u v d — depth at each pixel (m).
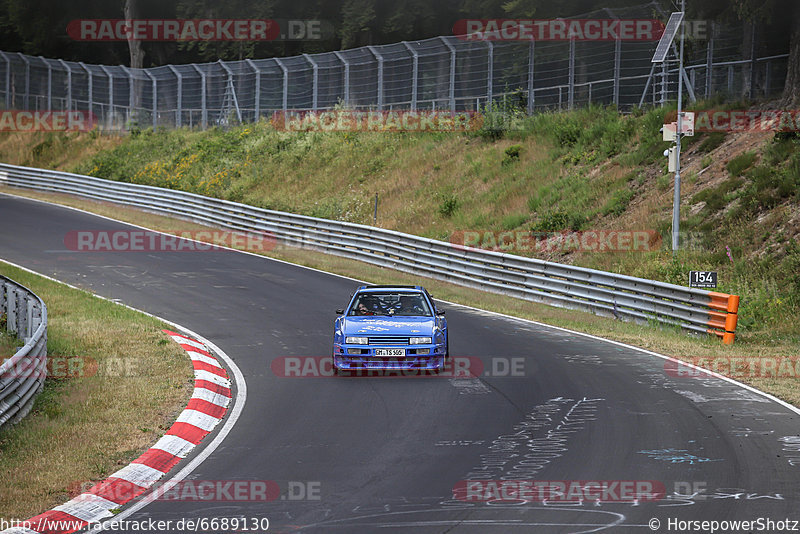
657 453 33.94
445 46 153.38
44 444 36.06
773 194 88.25
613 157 118.81
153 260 104.44
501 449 34.94
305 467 32.94
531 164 127.81
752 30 113.19
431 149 147.75
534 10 183.12
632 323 74.75
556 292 86.12
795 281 73.50
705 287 71.06
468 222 118.31
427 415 41.03
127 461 33.97
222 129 189.25
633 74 157.88
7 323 62.81
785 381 48.59
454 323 70.81
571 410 41.62
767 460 32.75
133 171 175.62
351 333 50.66
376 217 131.88
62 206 148.50
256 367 53.56
